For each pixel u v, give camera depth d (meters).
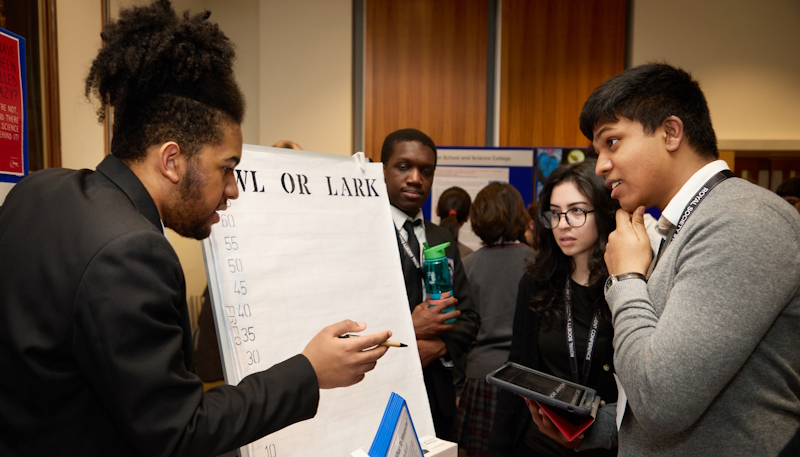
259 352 0.95
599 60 4.21
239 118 0.77
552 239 1.42
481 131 4.29
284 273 1.04
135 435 0.60
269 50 4.14
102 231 0.62
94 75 0.73
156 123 0.70
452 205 3.09
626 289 0.84
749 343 0.67
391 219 1.30
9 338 0.62
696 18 4.06
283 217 1.08
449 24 4.26
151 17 0.72
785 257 0.69
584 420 1.00
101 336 0.58
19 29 1.77
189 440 0.61
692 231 0.77
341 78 4.14
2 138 1.11
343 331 0.84
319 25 4.14
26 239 0.65
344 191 1.22
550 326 1.39
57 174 0.74
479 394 2.12
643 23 4.10
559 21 4.23
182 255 3.49
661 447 0.82
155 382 0.59
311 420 0.99
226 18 4.20
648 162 0.85
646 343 0.75
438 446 1.07
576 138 4.25
